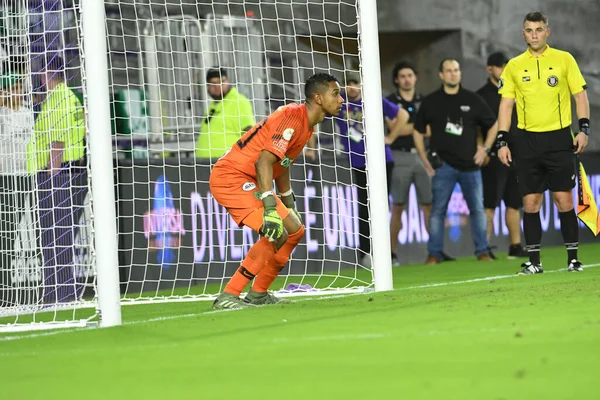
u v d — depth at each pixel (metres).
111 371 14.99
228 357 15.73
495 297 23.20
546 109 31.56
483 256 46.12
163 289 37.16
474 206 45.62
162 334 19.97
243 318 22.11
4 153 30.55
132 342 18.89
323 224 42.97
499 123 32.50
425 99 45.12
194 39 50.47
